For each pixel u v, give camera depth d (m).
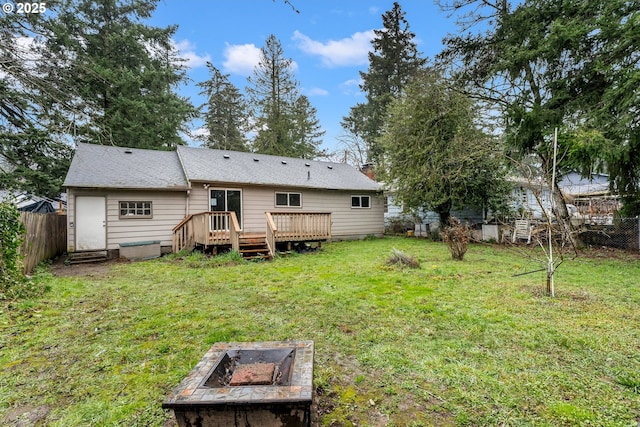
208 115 23.86
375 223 15.52
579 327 3.58
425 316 4.03
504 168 11.52
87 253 9.02
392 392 2.41
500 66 9.84
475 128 12.15
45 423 2.11
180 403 1.51
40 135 10.54
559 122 8.84
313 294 5.14
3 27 6.18
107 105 13.62
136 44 14.52
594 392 2.35
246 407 1.51
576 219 11.47
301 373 1.79
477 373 2.63
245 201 11.76
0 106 9.13
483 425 2.02
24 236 6.37
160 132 15.42
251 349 2.11
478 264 7.81
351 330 3.63
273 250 9.16
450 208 13.99
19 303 4.51
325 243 12.97
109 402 2.32
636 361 2.80
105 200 9.41
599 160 7.83
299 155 22.38
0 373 2.72
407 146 12.98
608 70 7.59
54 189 11.94
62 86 6.98
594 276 6.33
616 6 7.55
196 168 11.23
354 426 2.05
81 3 13.85
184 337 3.45
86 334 3.55
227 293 5.27
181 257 9.20
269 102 20.97
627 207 10.01
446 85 11.82
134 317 4.09
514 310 4.21
